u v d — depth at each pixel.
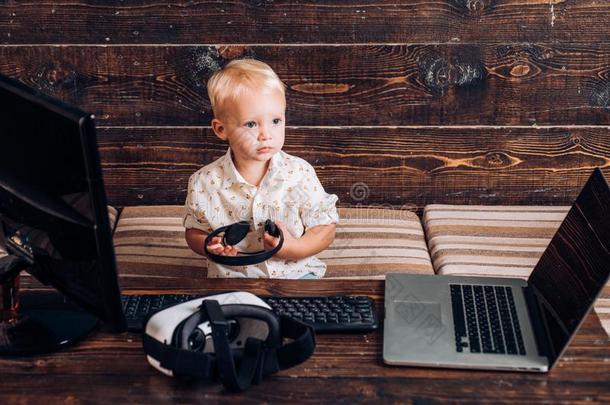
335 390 1.20
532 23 2.18
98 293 1.21
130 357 1.28
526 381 1.21
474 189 2.36
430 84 2.25
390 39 2.21
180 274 1.99
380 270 1.99
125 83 2.27
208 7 2.19
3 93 1.16
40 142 1.14
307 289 1.49
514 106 2.27
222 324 1.19
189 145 2.33
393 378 1.22
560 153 2.31
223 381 1.17
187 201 1.93
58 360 1.27
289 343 1.24
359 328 1.34
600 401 1.17
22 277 1.55
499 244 2.11
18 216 1.27
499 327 1.34
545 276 1.44
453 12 2.18
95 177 1.10
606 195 1.30
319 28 2.20
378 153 2.33
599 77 2.23
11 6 2.19
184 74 2.25
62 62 2.25
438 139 2.30
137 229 2.20
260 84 1.79
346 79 2.25
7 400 1.18
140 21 2.21
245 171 1.90
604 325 1.79
